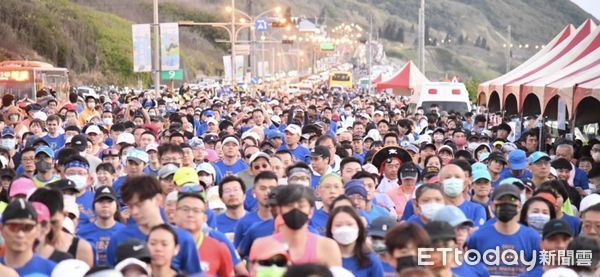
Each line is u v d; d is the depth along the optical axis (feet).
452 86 245.86
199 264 57.82
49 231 59.47
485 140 139.95
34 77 321.52
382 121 162.91
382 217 59.52
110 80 587.27
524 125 193.06
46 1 590.55
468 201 76.74
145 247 53.57
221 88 441.27
